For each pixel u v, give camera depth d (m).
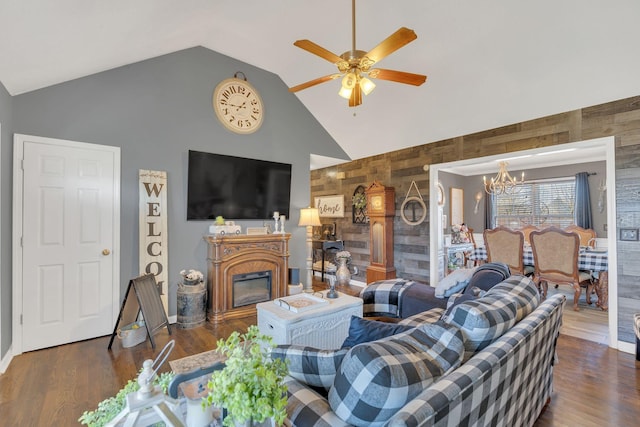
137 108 3.46
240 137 4.27
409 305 3.11
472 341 1.32
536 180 6.59
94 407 2.04
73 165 3.07
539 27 2.70
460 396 0.98
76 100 3.10
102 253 3.21
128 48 3.00
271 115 4.60
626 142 2.94
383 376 0.96
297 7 3.01
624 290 2.96
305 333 2.50
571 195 6.16
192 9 2.79
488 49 3.05
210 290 3.78
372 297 3.37
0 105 2.50
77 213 3.08
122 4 2.19
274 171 4.57
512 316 1.54
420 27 3.03
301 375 1.31
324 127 5.27
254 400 0.86
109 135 3.28
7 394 2.18
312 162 5.94
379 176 5.36
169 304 3.65
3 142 2.59
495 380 1.17
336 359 1.25
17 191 2.77
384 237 5.00
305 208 4.90
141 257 3.43
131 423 0.96
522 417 1.57
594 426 1.88
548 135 3.46
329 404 1.12
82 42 2.46
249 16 3.18
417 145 4.78
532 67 3.05
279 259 4.19
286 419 1.12
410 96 3.98
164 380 1.27
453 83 3.57
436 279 4.61
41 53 2.35
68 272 3.02
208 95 3.99
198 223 3.89
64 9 1.95
